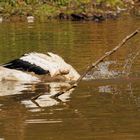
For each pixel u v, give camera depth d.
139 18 42.81
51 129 11.66
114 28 35.72
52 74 17.69
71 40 29.59
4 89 16.22
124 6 50.78
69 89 15.26
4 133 11.48
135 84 16.38
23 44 28.08
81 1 50.03
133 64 20.27
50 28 36.66
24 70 18.02
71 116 12.70
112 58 22.16
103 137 11.00
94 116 12.63
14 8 47.19
